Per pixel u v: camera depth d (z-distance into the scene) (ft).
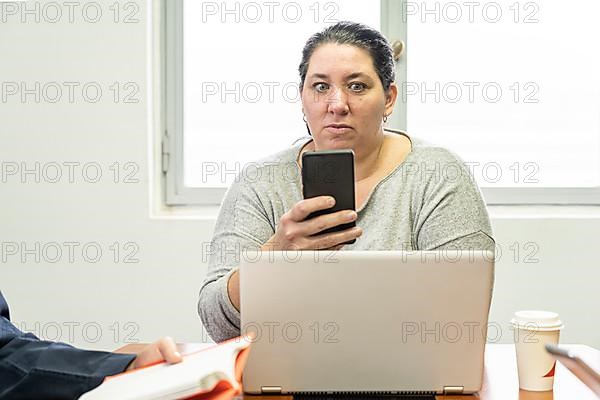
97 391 3.67
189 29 9.96
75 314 9.61
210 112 9.98
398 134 6.50
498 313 9.46
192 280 9.50
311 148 6.35
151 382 3.56
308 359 4.29
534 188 9.79
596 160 9.86
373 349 4.27
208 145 10.00
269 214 6.14
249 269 4.23
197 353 4.03
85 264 9.59
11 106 9.61
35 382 4.16
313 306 4.24
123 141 9.55
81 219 9.58
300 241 4.91
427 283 4.19
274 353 4.30
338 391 4.33
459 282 4.19
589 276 9.42
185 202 9.93
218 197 9.91
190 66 9.98
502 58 9.82
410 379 4.30
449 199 5.93
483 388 4.65
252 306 4.26
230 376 3.43
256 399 4.30
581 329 9.45
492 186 9.87
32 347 4.36
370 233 5.99
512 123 9.86
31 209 9.62
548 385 4.60
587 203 9.78
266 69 9.95
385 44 6.06
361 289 4.21
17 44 9.60
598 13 9.77
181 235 9.50
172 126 9.91
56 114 9.60
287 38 9.93
